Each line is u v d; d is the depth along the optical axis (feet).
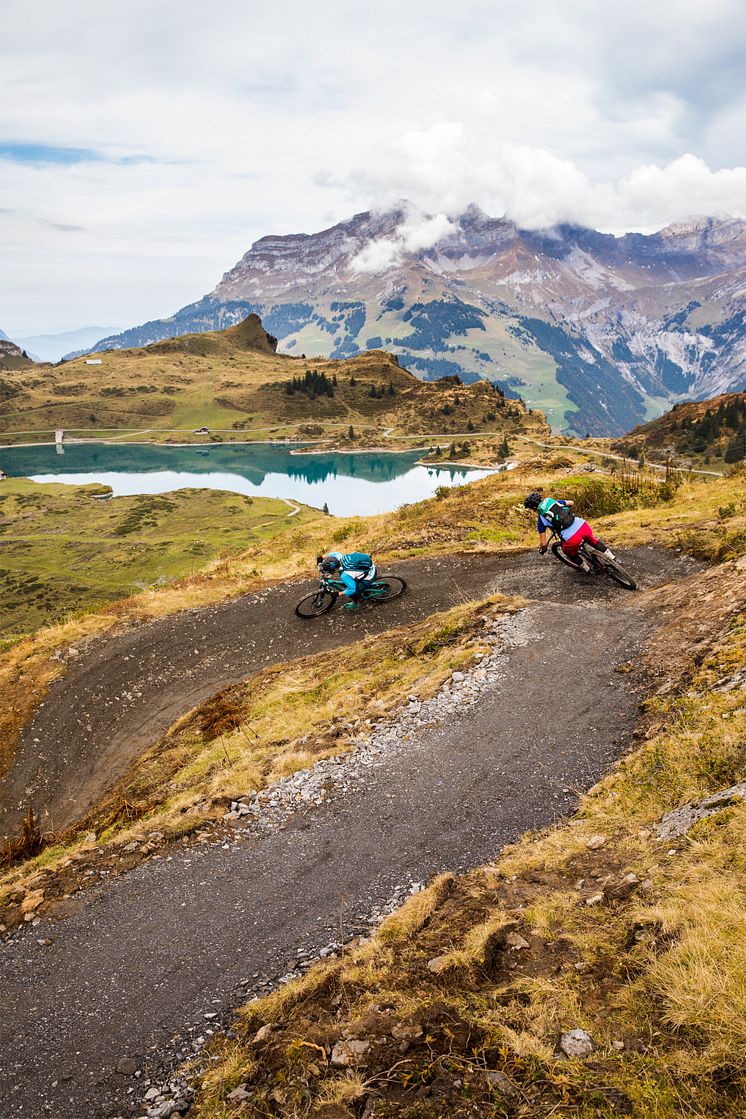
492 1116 9.86
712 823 16.62
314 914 19.71
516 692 32.86
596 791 22.81
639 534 64.54
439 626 45.68
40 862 31.37
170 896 22.09
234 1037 14.93
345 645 54.24
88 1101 14.07
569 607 43.11
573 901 15.78
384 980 14.53
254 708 45.06
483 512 91.56
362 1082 11.40
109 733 50.44
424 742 29.89
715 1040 9.81
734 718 22.30
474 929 15.42
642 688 30.53
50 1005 17.63
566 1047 10.84
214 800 28.63
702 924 12.39
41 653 63.62
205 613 67.92
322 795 27.25
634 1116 9.09
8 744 51.26
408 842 22.75
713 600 36.32
